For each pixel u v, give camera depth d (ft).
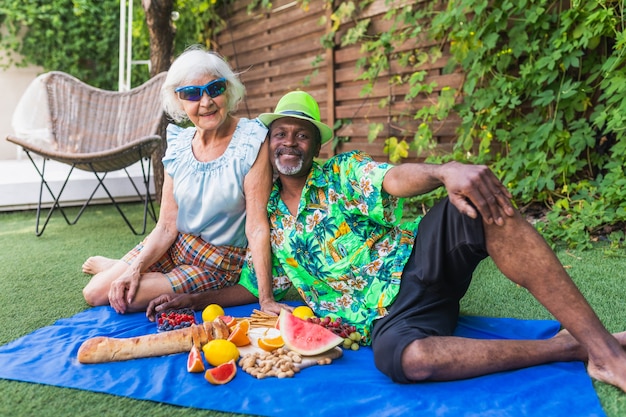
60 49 25.95
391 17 15.98
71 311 8.35
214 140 7.91
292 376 5.73
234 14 22.80
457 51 13.66
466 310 7.89
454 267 5.82
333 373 5.83
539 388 5.16
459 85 14.57
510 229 5.26
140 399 5.38
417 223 6.73
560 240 11.28
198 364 5.78
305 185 6.84
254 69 22.45
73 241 13.50
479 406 4.98
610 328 6.87
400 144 15.98
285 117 6.73
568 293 5.20
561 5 11.98
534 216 12.76
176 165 8.05
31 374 5.93
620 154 11.19
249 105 23.11
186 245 8.37
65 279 10.15
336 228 6.69
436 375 5.38
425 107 14.89
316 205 6.84
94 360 6.17
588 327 5.20
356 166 6.43
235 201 7.66
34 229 15.16
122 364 6.15
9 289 9.55
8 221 16.46
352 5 16.71
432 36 14.48
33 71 26.08
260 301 7.38
